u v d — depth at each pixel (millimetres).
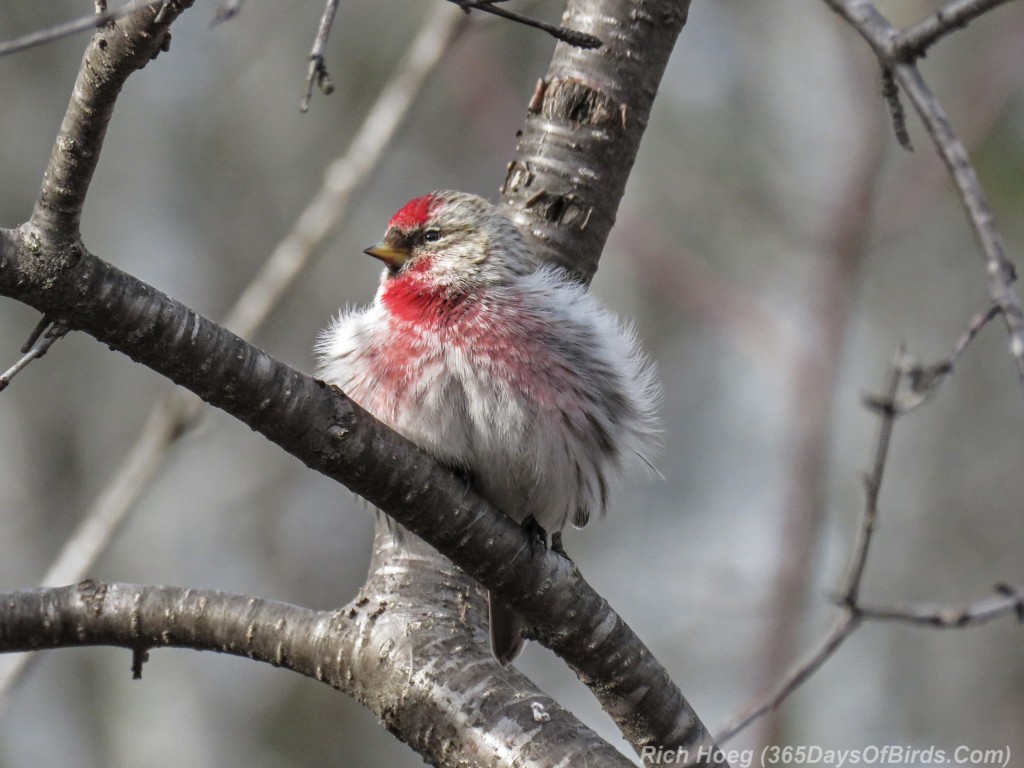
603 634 4969
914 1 13336
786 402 11891
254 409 4605
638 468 6707
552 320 6027
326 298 14812
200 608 5305
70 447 13359
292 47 15484
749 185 14984
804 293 13086
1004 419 15320
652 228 13047
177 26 15305
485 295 6027
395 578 5465
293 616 5344
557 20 14398
